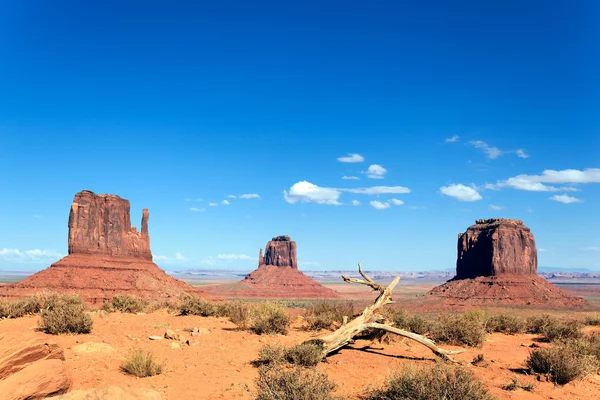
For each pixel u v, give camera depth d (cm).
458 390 905
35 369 843
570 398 1131
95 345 1339
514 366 1479
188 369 1223
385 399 978
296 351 1323
